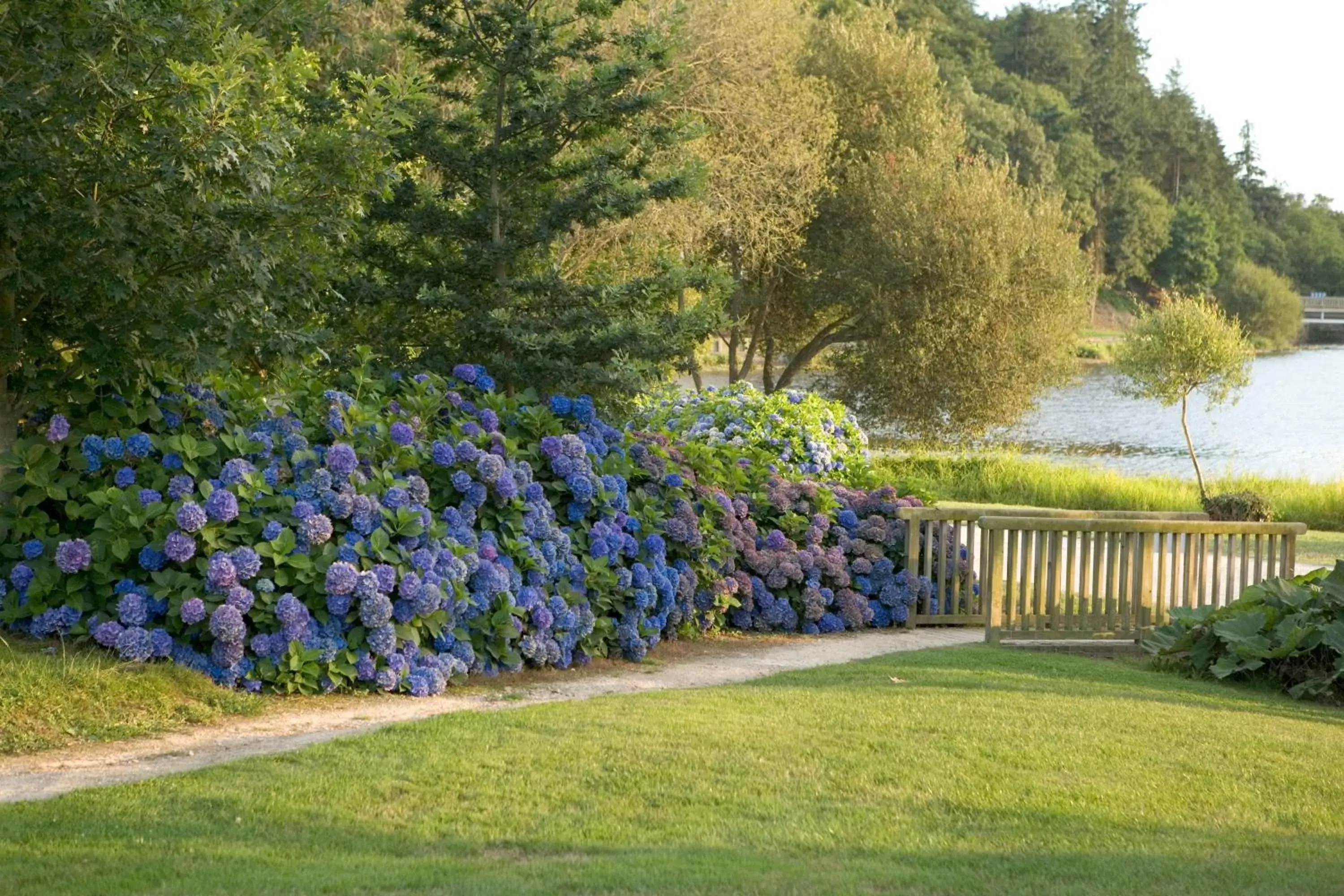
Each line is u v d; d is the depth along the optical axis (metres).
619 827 4.86
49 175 7.05
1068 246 31.03
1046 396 35.00
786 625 11.18
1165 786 5.67
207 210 7.46
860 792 5.39
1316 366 84.12
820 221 31.36
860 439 15.93
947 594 12.27
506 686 8.12
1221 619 9.51
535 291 11.10
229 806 5.03
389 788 5.29
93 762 5.89
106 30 6.91
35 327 7.68
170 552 7.16
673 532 10.09
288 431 8.25
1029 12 107.31
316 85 12.02
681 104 25.83
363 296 10.91
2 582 7.38
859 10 35.16
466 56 11.20
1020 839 4.82
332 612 7.47
